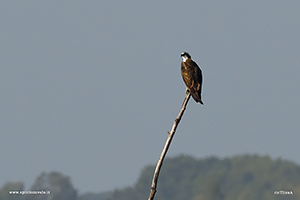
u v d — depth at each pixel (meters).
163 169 75.06
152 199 5.51
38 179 72.19
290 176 66.12
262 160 73.75
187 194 69.25
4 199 65.88
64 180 73.56
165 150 5.62
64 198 71.88
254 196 63.25
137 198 72.56
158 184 73.75
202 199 60.81
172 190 71.50
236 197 64.50
